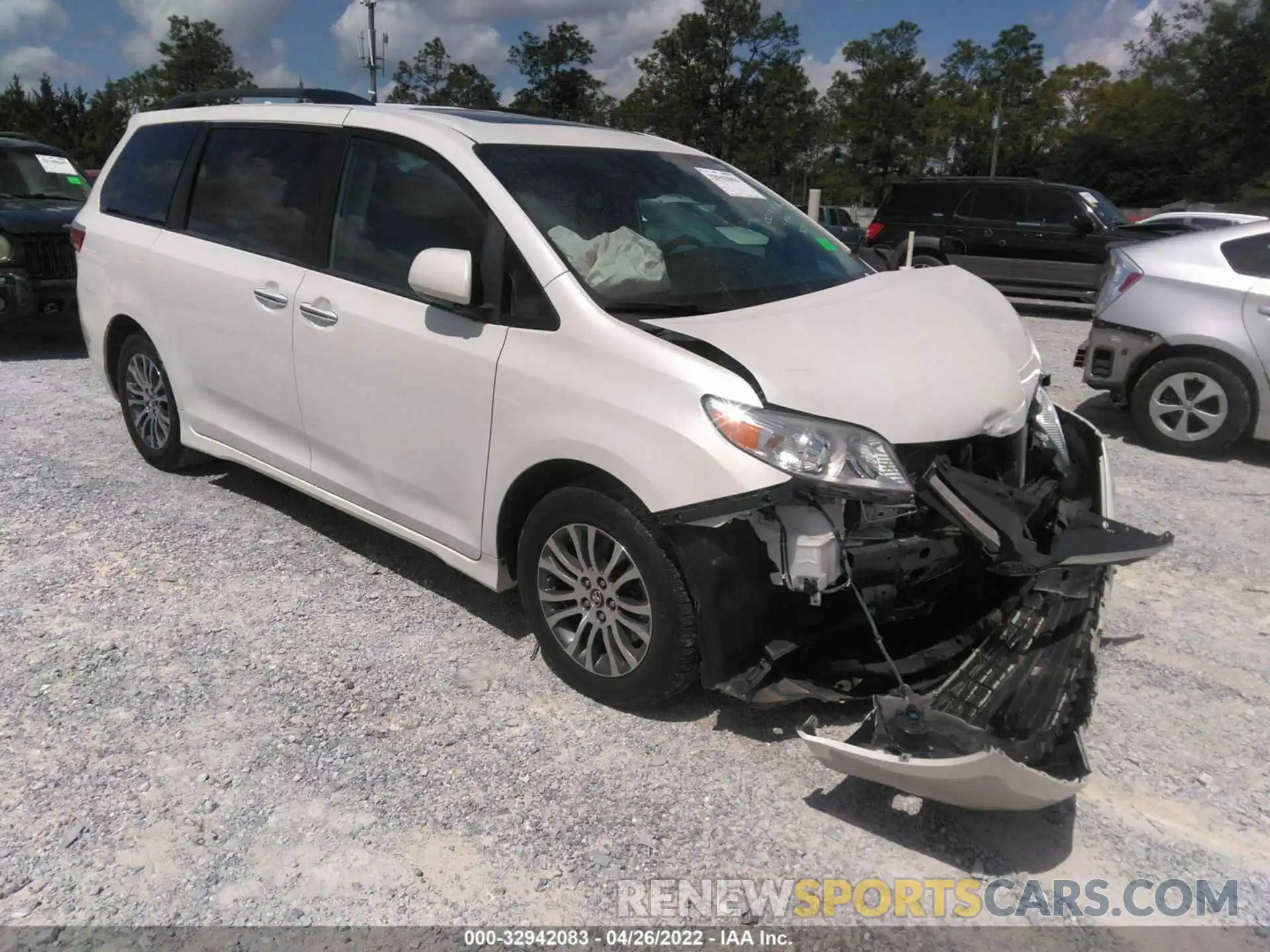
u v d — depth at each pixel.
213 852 2.58
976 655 2.97
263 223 4.26
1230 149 47.50
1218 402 6.30
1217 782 2.99
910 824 2.78
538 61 48.97
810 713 3.26
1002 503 2.86
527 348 3.19
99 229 5.19
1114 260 6.91
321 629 3.76
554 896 2.48
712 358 2.87
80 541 4.47
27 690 3.29
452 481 3.52
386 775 2.91
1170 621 4.02
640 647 3.15
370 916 2.39
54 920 2.34
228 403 4.57
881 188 57.25
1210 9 48.09
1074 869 2.62
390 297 3.65
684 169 4.11
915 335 3.21
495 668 3.52
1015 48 64.75
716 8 46.97
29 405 6.77
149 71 50.91
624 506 2.98
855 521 2.81
